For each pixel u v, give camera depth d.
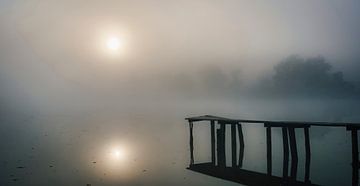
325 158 18.80
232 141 20.69
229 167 16.66
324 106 64.88
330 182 13.84
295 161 17.88
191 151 20.88
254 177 14.30
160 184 13.69
